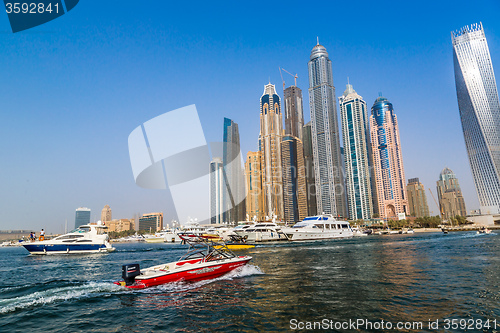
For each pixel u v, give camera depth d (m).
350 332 10.48
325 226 75.19
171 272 18.86
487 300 14.17
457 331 10.41
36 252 50.78
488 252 36.03
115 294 16.72
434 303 13.86
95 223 57.88
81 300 15.66
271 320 11.91
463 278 19.67
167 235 113.12
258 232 66.12
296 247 51.06
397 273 22.22
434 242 58.16
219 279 20.62
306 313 12.66
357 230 121.19
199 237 22.58
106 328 11.56
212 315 12.75
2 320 12.66
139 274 18.69
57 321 12.47
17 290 18.81
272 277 21.30
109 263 35.94
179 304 14.57
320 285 18.22
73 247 51.16
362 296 15.33
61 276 25.91
